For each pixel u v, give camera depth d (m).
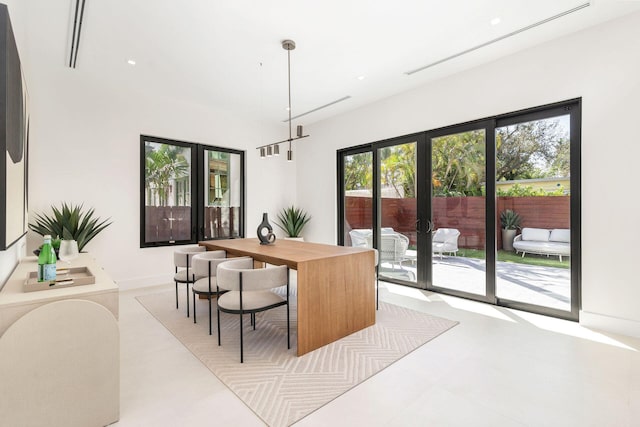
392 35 3.08
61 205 3.90
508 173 3.62
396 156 4.74
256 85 4.31
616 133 2.82
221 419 1.70
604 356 2.39
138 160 4.51
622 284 2.80
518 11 2.72
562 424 1.63
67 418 1.54
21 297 1.52
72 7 2.63
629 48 2.75
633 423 1.64
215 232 5.46
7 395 1.41
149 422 1.67
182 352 2.51
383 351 2.51
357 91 4.54
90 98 4.09
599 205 2.91
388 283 4.81
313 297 2.57
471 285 3.93
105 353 1.63
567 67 3.09
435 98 4.19
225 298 2.62
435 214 4.29
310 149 6.16
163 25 2.89
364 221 5.25
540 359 2.35
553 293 3.30
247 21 2.83
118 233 4.35
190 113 5.05
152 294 4.19
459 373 2.16
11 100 1.52
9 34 1.42
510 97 3.49
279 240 4.17
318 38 3.12
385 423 1.66
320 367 2.26
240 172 5.83
